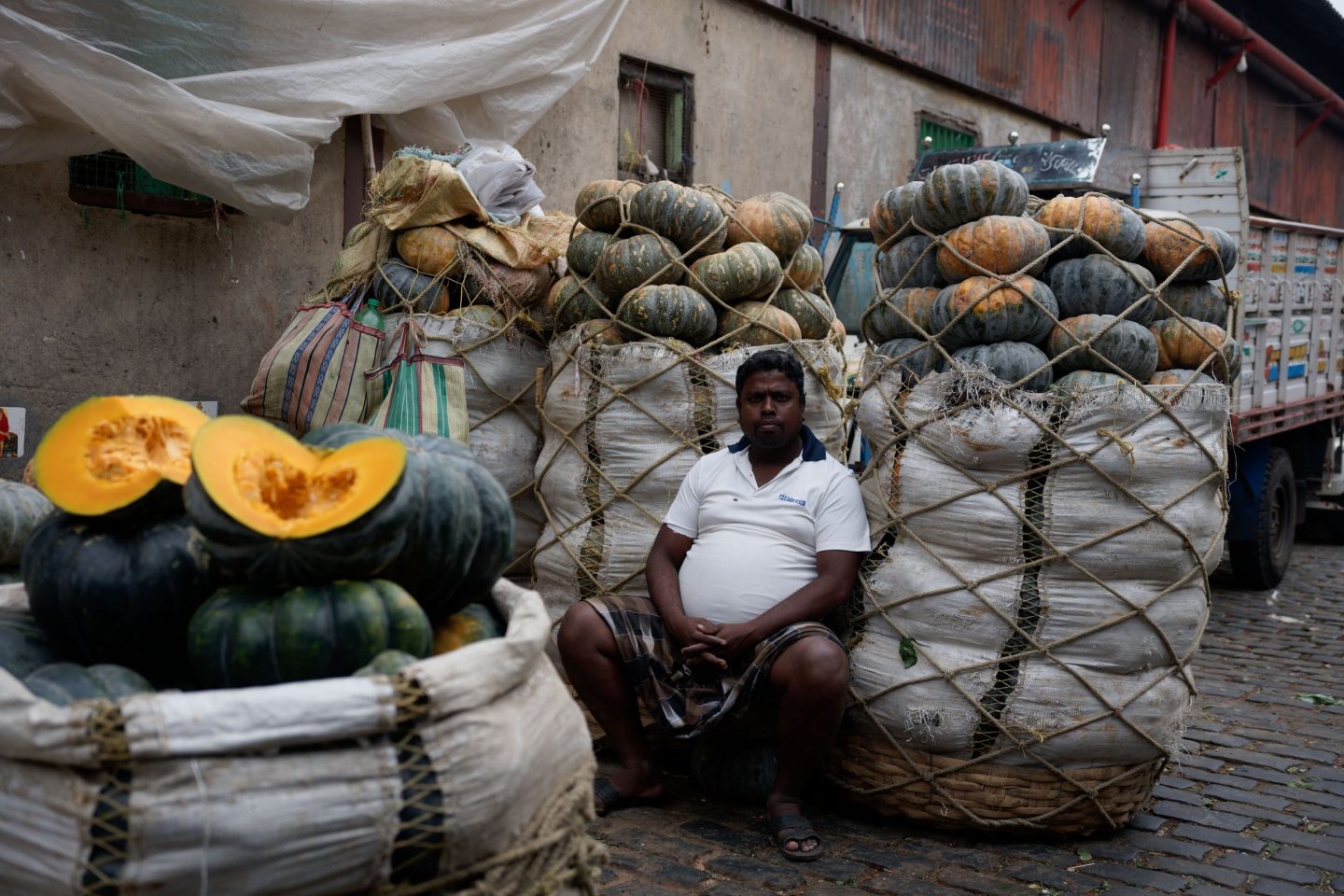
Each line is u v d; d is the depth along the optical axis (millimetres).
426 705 1694
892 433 3533
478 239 4246
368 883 1716
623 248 3900
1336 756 4438
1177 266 3584
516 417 4348
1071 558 3289
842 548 3502
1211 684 5445
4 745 1609
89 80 4113
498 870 1827
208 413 5355
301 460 1856
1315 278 8211
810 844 3328
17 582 2580
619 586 3867
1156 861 3395
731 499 3611
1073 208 3570
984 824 3428
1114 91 14727
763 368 3543
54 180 4699
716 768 3736
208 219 5281
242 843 1599
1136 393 3287
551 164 7199
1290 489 8070
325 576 1829
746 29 8656
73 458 1958
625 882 3143
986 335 3404
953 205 3486
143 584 1900
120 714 1562
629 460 3863
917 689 3410
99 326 4902
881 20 10141
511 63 5625
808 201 9562
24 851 1621
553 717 1981
